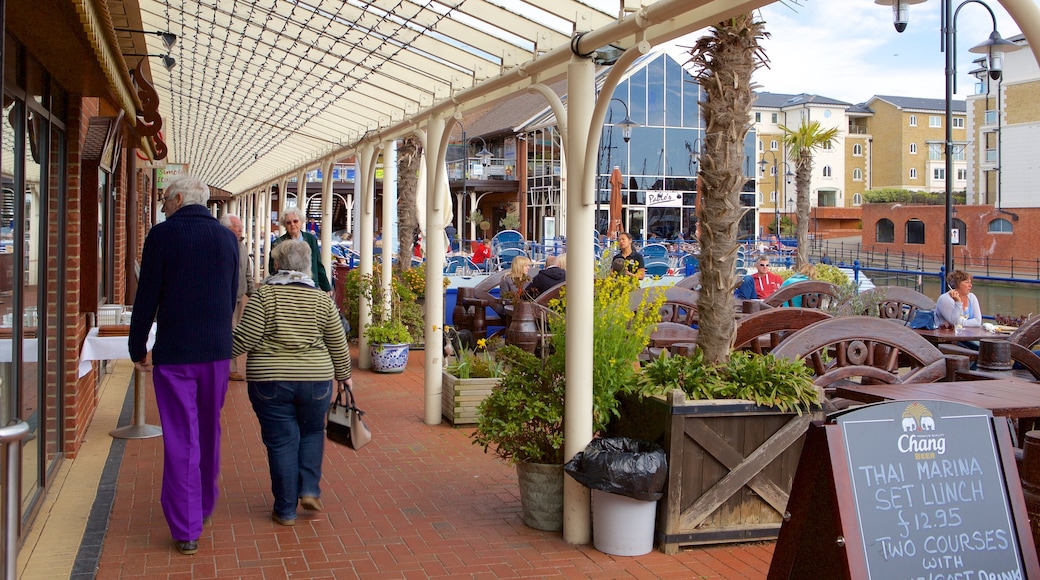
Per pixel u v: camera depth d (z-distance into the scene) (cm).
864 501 334
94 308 758
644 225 3903
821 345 654
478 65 750
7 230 517
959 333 996
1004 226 4400
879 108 8231
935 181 8150
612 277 654
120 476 666
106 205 1031
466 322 1284
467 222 5088
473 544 539
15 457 315
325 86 1041
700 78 565
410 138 1518
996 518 348
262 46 944
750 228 4391
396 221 2038
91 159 766
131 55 859
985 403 507
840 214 6975
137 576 479
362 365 1187
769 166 7762
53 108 669
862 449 338
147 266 510
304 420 570
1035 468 417
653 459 507
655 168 3928
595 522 529
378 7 695
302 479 577
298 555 515
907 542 335
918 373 675
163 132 1908
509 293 1195
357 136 1216
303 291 562
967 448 351
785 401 529
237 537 544
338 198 4669
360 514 593
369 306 1202
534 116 4288
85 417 794
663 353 580
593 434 575
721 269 566
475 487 659
